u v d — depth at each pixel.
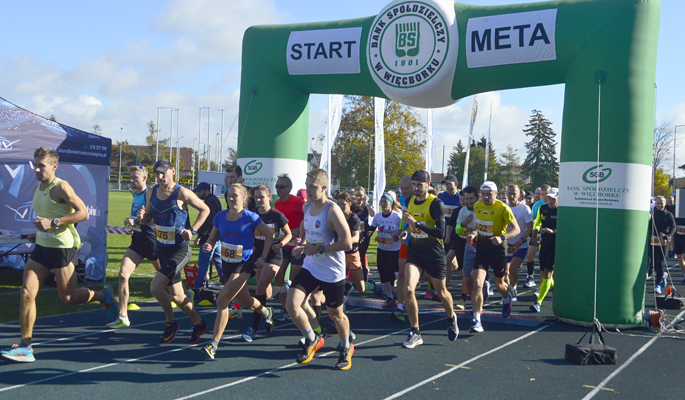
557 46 6.69
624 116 6.25
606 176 6.30
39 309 6.80
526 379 4.52
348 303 7.91
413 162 39.53
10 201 9.73
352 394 4.07
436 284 5.50
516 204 7.76
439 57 7.43
